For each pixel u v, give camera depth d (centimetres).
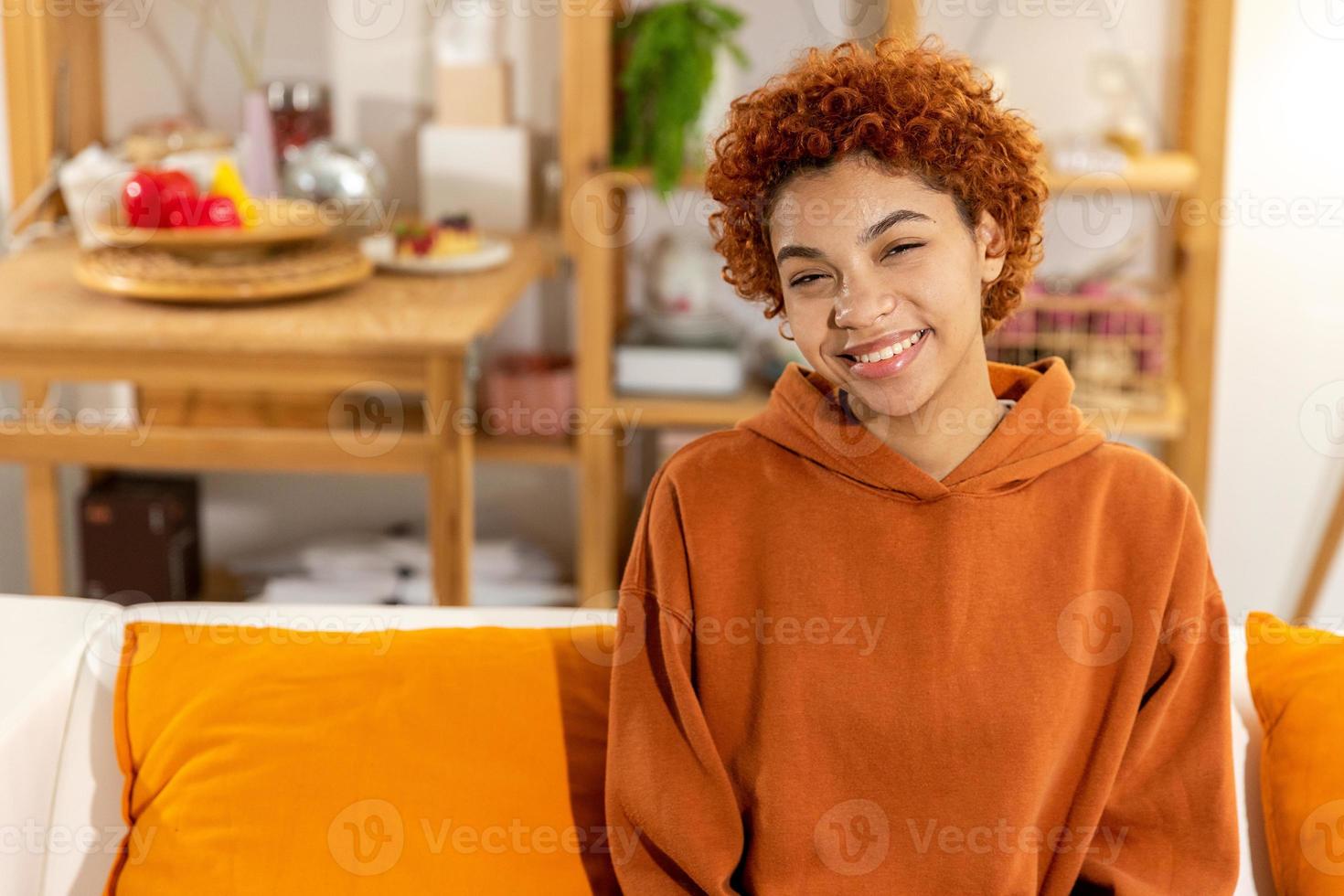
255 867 120
